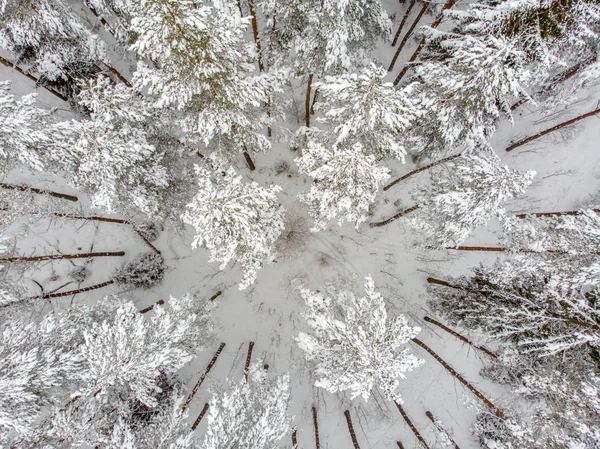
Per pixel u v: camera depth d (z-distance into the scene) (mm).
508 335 13969
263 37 14359
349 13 11617
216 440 10836
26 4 11789
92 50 13453
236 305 17344
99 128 11344
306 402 16766
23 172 16484
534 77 13734
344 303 15039
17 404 10828
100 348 11164
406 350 11836
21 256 15758
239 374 16703
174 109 12156
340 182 11633
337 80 10594
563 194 17328
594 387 12281
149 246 17469
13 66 15820
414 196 15633
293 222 17500
